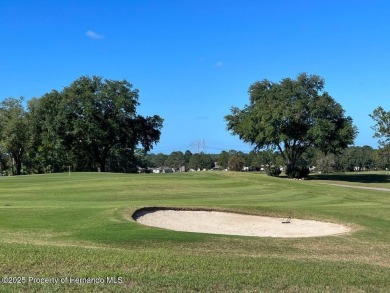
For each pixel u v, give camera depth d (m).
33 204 18.80
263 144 60.00
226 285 7.11
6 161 86.06
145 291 6.57
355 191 29.95
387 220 17.34
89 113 59.47
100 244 11.09
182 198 23.20
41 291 6.37
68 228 13.33
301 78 59.06
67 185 27.73
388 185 49.16
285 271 8.24
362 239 13.66
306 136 57.47
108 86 62.44
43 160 76.56
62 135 61.81
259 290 7.02
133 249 10.51
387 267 9.95
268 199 23.81
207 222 16.12
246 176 33.56
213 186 28.86
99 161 67.06
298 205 20.86
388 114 53.78
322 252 11.81
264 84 64.06
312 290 7.22
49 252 8.54
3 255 8.06
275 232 15.36
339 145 58.88
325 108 57.66
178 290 6.72
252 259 9.27
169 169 126.44
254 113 59.50
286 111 55.59
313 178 62.75
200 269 7.94
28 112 71.50
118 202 20.27
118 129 62.09
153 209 16.77
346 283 7.75
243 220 16.75
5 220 14.39
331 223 16.58
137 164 89.62
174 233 12.59
